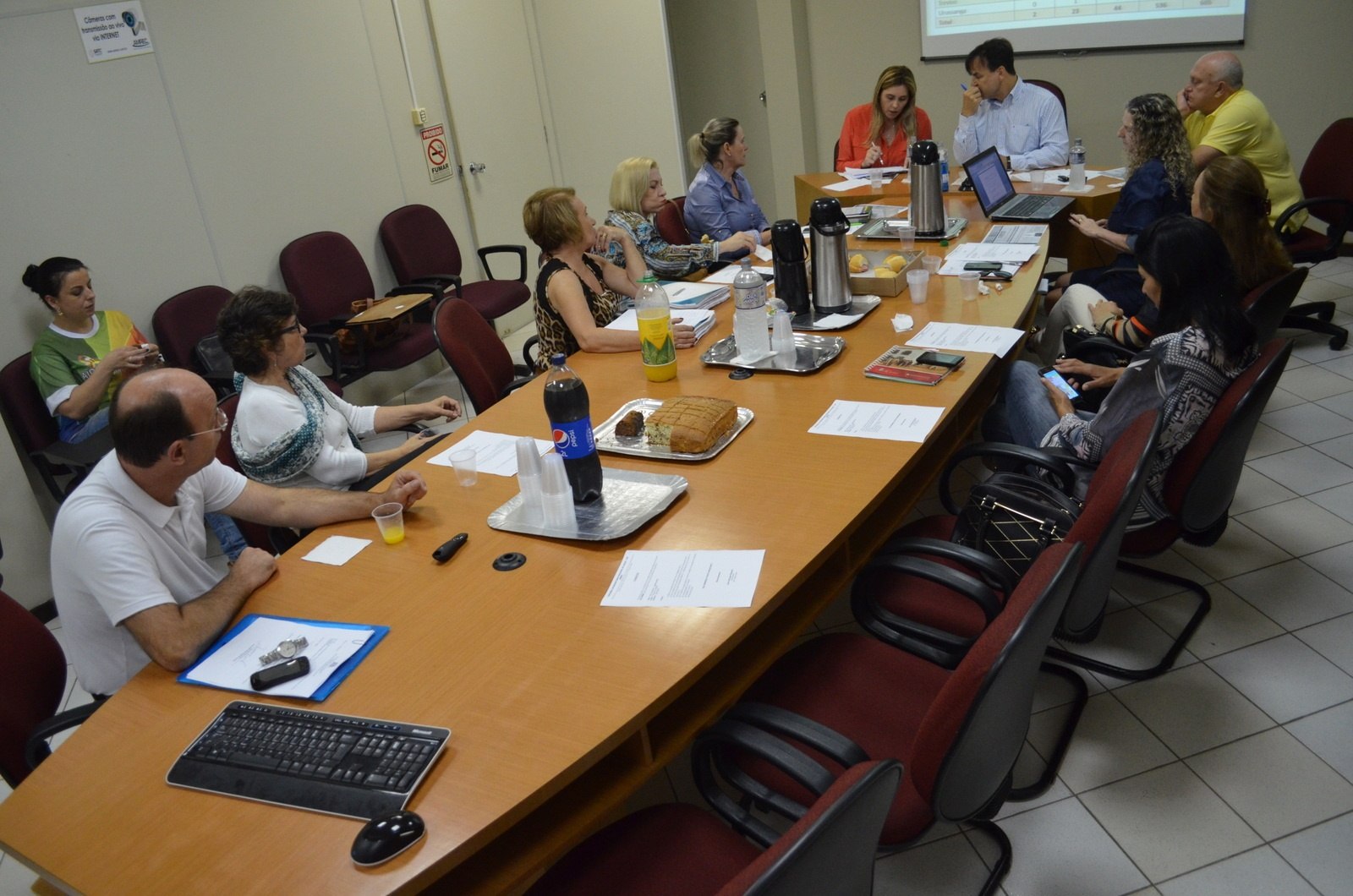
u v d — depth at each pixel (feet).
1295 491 10.32
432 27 17.17
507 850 4.89
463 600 6.04
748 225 15.12
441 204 17.81
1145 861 6.44
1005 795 5.56
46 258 11.87
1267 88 16.44
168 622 5.87
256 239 14.40
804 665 6.39
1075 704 7.77
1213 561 9.38
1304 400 12.20
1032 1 18.61
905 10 20.34
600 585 6.01
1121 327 10.27
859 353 9.09
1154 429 5.74
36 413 11.53
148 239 12.98
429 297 14.66
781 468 7.14
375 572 6.50
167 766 5.03
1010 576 6.37
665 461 7.53
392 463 8.84
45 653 6.60
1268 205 9.48
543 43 19.97
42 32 11.62
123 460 6.19
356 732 4.93
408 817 4.33
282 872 4.26
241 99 13.98
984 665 4.37
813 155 22.93
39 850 4.59
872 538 7.20
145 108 12.78
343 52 15.49
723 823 5.30
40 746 6.08
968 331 9.25
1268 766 7.04
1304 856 6.30
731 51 22.94
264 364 8.40
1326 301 14.39
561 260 10.81
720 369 9.16
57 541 6.16
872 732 5.79
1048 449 7.77
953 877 6.52
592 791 5.17
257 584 6.45
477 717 5.01
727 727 4.95
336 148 15.53
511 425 8.69
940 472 8.29
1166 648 8.34
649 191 13.50
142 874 4.36
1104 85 18.30
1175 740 7.38
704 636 5.42
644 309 8.89
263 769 4.83
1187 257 7.25
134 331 12.28
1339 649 8.05
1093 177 14.69
